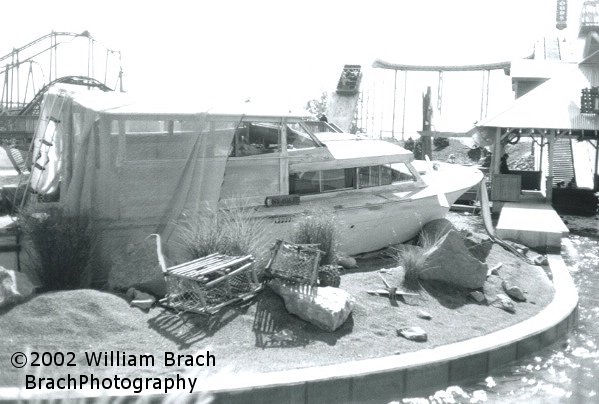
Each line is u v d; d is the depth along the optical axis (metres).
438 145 44.47
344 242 11.77
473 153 41.28
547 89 29.52
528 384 7.87
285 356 7.57
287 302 8.55
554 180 34.91
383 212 12.12
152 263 8.93
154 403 6.16
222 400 6.50
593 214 26.28
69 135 10.60
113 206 9.87
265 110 11.15
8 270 8.23
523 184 30.06
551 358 8.84
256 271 9.30
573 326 10.41
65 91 11.05
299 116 11.52
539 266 13.89
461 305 9.90
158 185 10.03
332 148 12.59
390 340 8.33
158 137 10.13
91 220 9.72
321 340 8.07
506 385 7.84
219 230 9.52
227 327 8.05
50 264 9.10
